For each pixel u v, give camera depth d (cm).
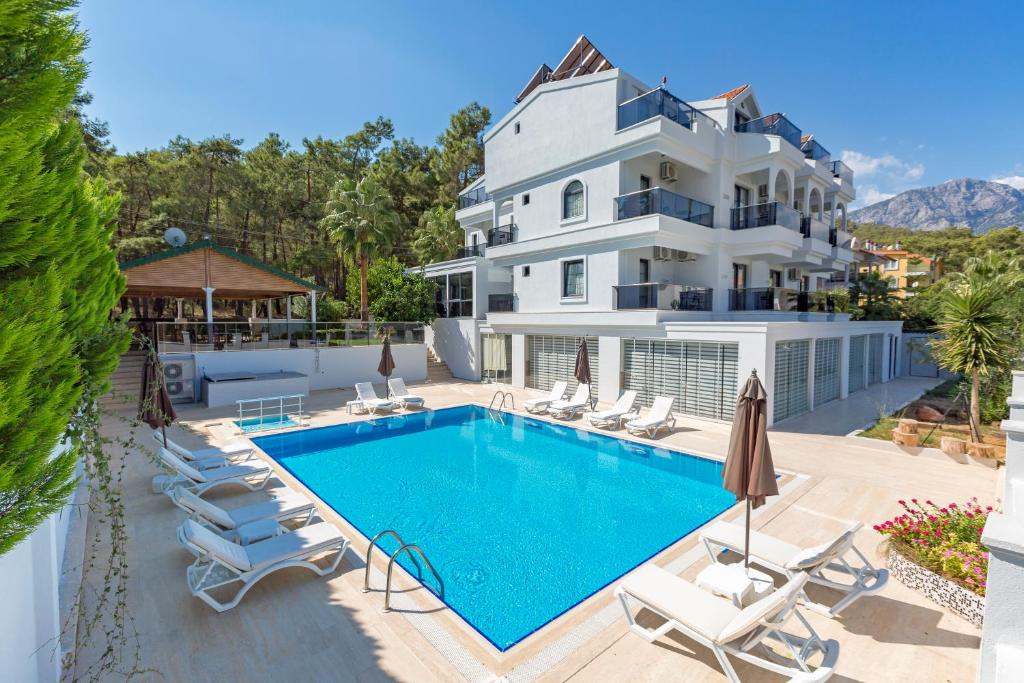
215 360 1786
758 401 537
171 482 820
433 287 2577
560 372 1917
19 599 329
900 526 593
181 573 579
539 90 1936
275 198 3628
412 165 4338
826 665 401
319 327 2038
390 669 422
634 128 1622
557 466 1094
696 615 431
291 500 727
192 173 3331
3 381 196
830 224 2528
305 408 1669
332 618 496
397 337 2252
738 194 1988
